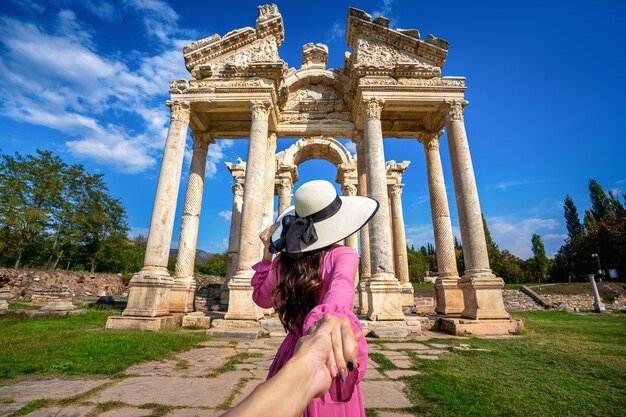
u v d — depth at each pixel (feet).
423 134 56.54
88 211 164.86
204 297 74.79
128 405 13.25
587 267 169.99
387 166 79.30
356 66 45.80
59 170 155.74
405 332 33.17
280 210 67.82
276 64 45.57
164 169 42.60
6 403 13.21
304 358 2.33
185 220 50.83
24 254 143.23
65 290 81.20
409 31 47.14
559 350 25.52
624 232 153.17
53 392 14.67
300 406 1.86
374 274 38.70
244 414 1.41
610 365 20.29
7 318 45.85
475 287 37.27
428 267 220.64
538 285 128.57
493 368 19.57
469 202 40.81
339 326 3.00
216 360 21.91
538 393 14.73
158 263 39.29
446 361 21.45
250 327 35.35
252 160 42.91
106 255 173.27
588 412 12.57
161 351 23.29
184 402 13.75
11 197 136.87
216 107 47.75
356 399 4.85
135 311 36.35
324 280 5.38
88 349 22.65
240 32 48.03
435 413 12.44
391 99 45.29
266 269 6.89
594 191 235.20
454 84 45.93
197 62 48.34
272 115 50.19
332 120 54.95
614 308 99.40
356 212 6.24
